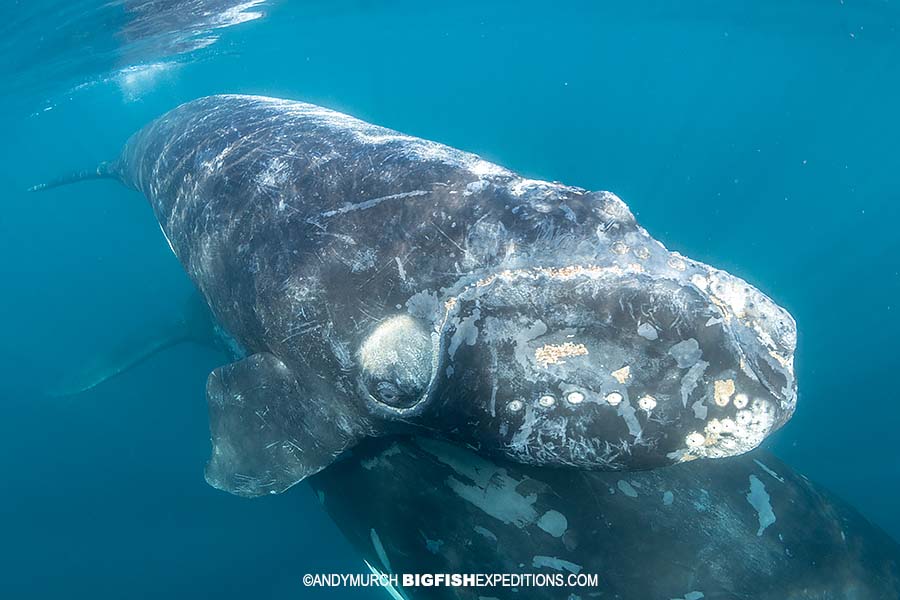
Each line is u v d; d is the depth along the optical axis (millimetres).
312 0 24281
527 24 36031
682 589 5156
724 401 3920
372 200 5164
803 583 5324
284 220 5625
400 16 31000
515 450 4477
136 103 41875
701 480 5594
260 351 6051
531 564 5301
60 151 56156
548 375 4148
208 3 20219
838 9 25000
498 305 4254
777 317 4059
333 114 6957
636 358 3994
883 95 36812
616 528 5285
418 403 4676
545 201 4465
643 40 39062
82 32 19359
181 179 7234
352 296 4992
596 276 4086
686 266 4113
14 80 22969
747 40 34594
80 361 16812
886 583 5598
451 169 5012
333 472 6281
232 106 7848
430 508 5656
